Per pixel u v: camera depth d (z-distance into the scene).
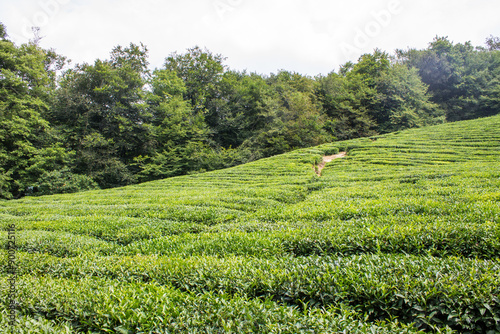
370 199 11.52
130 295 5.05
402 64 56.50
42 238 9.31
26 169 28.61
